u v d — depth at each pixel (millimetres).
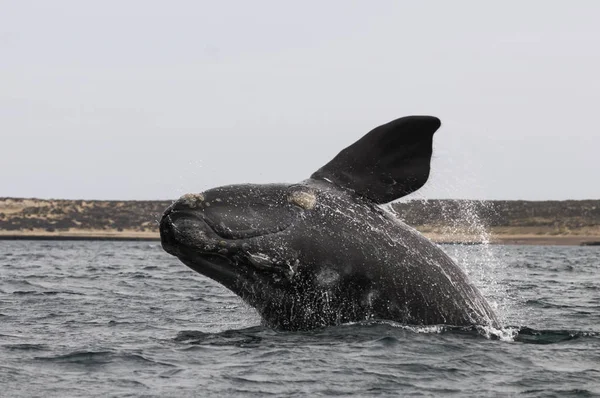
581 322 66312
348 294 51562
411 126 50500
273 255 50188
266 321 54562
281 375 44531
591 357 48875
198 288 98375
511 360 47719
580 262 197375
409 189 51594
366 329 51500
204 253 50156
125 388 42500
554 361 47812
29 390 41969
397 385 43000
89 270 139875
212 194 51219
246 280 51406
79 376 44906
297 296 51719
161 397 41000
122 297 86312
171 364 47250
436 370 45500
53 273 130250
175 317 68375
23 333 59188
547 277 132250
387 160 51812
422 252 52812
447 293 52656
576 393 41812
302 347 49500
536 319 67562
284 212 51125
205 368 46156
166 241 50812
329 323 52375
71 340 55812
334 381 43625
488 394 41656
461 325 52875
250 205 51094
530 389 42500
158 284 105312
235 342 52125
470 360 47344
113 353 49781
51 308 75312
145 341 55031
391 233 52312
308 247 50656
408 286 51844
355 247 51219
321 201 51625
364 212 52000
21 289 96375
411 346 49312
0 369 46000
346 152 52938
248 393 41656
